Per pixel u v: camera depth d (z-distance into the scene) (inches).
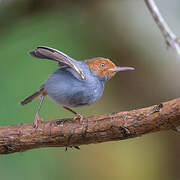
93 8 592.7
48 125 292.4
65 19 580.7
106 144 563.2
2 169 454.9
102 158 553.3
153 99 589.9
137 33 613.3
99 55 596.4
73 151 537.0
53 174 482.9
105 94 583.8
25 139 291.0
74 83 330.3
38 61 504.1
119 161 559.8
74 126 289.0
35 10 550.3
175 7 603.8
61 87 329.1
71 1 562.9
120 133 284.8
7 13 538.9
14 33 548.1
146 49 606.2
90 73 353.1
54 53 304.3
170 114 271.1
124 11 627.5
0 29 539.2
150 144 569.0
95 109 568.7
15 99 474.0
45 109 491.5
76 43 580.7
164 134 568.1
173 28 597.3
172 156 564.1
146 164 563.2
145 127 279.6
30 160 471.5
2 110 460.1
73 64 310.8
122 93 589.9
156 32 611.5
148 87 593.3
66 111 512.1
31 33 559.2
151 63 599.8
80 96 335.6
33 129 291.7
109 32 602.9
